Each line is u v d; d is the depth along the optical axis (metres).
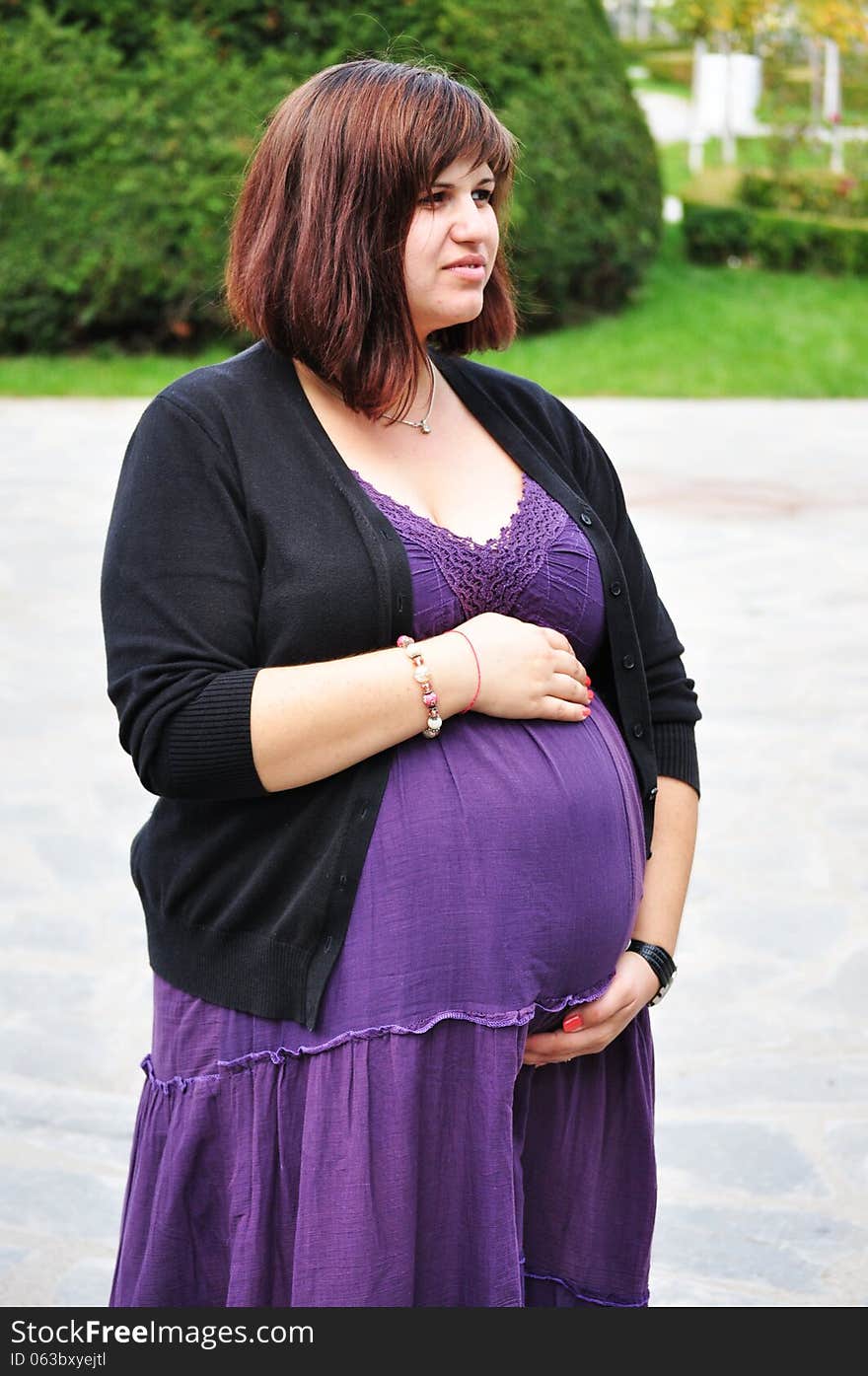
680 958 4.90
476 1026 2.21
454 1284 2.26
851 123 25.48
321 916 2.19
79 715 7.03
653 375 16.92
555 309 18.14
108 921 5.12
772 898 5.29
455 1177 2.23
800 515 11.22
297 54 16.47
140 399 15.47
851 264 21.28
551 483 2.48
